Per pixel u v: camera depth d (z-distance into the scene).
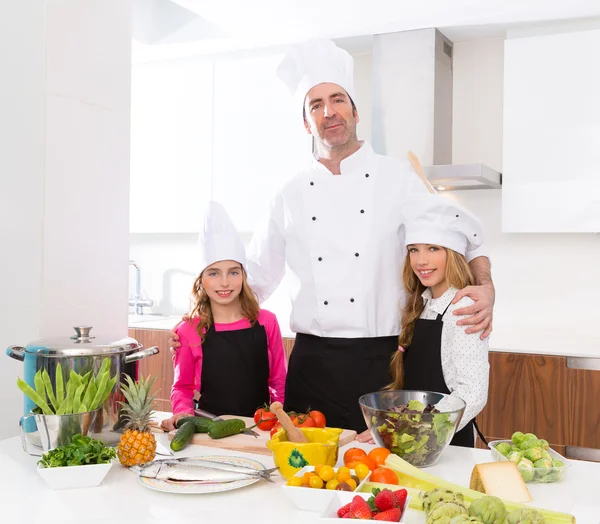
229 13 2.94
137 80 3.76
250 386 2.04
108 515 1.08
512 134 2.97
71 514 1.09
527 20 2.93
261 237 2.20
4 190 1.93
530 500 1.13
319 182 2.06
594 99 2.83
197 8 2.89
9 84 1.92
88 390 1.36
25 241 1.90
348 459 1.29
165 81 3.68
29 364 1.41
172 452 1.44
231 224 2.04
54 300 1.91
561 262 3.13
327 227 2.03
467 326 1.65
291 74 2.09
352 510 0.98
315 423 1.54
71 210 1.96
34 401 1.35
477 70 3.28
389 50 3.15
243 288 2.07
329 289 2.00
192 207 3.65
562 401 2.61
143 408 1.40
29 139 1.89
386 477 1.14
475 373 1.62
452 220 1.75
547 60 2.91
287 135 3.40
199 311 2.05
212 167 3.59
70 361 1.38
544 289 3.16
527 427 2.67
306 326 2.05
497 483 1.15
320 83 1.99
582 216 2.86
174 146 3.68
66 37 1.92
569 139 2.87
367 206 2.02
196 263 3.97
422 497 1.08
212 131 3.58
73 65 1.95
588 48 2.83
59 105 1.91
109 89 2.08
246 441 1.48
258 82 3.45
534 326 3.18
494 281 3.26
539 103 2.92
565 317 3.12
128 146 2.16
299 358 2.04
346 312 1.97
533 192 2.94
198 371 2.04
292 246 2.11
